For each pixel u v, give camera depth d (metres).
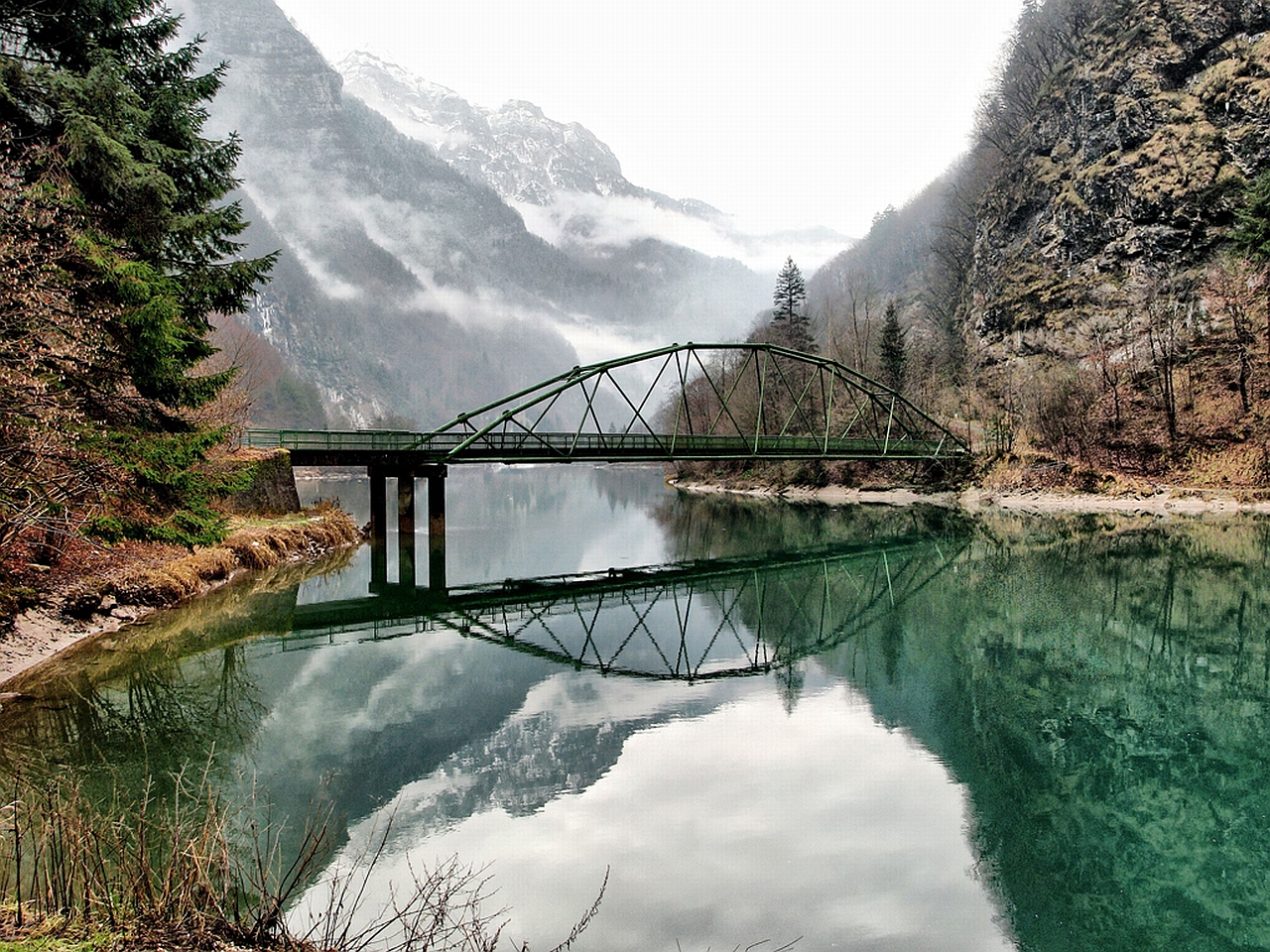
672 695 16.52
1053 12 89.31
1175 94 67.44
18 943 4.88
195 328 22.27
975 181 100.25
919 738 14.04
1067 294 70.75
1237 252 58.84
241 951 5.35
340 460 35.69
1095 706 15.94
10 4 18.05
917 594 28.72
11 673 14.32
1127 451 55.00
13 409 11.91
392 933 7.42
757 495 78.81
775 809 11.03
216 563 24.66
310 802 10.71
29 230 14.20
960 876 9.31
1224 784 12.02
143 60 21.70
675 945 7.68
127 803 10.08
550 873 9.12
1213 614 24.17
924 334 107.69
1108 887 9.15
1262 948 8.07
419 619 24.22
